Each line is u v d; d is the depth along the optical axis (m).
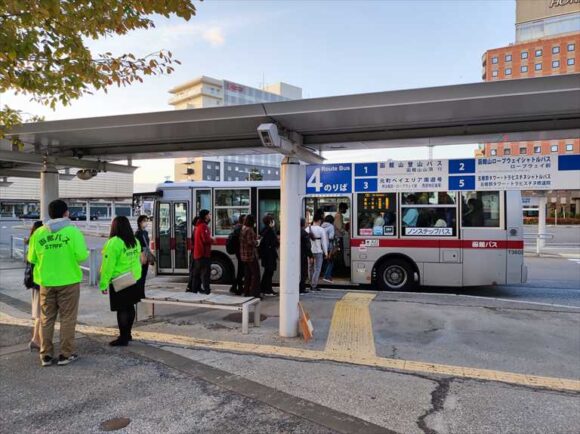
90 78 5.72
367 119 6.27
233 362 5.28
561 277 13.77
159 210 11.75
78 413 3.98
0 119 6.20
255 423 3.80
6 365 5.18
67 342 5.21
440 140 7.52
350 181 6.25
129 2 5.25
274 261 9.78
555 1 94.88
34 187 71.81
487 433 3.67
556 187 5.59
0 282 11.26
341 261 11.45
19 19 5.12
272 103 5.89
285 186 6.32
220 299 6.91
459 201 9.78
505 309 7.89
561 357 5.55
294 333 6.35
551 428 3.75
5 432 3.66
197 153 9.70
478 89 5.10
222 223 11.38
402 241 10.05
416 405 4.17
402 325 6.94
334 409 4.07
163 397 4.31
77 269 5.30
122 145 9.23
